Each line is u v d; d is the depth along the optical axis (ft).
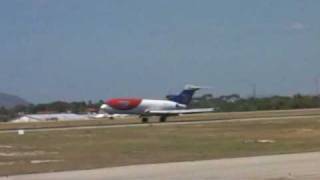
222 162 158.61
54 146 256.93
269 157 173.88
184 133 361.92
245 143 261.85
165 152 210.79
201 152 206.80
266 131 374.02
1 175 133.80
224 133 356.18
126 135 346.74
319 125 437.58
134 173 132.87
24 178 126.93
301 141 272.31
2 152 223.51
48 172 139.23
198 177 124.06
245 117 648.38
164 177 124.36
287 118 581.53
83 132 387.55
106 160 175.73
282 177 123.13
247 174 128.77
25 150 234.17
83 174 132.57
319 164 149.48
